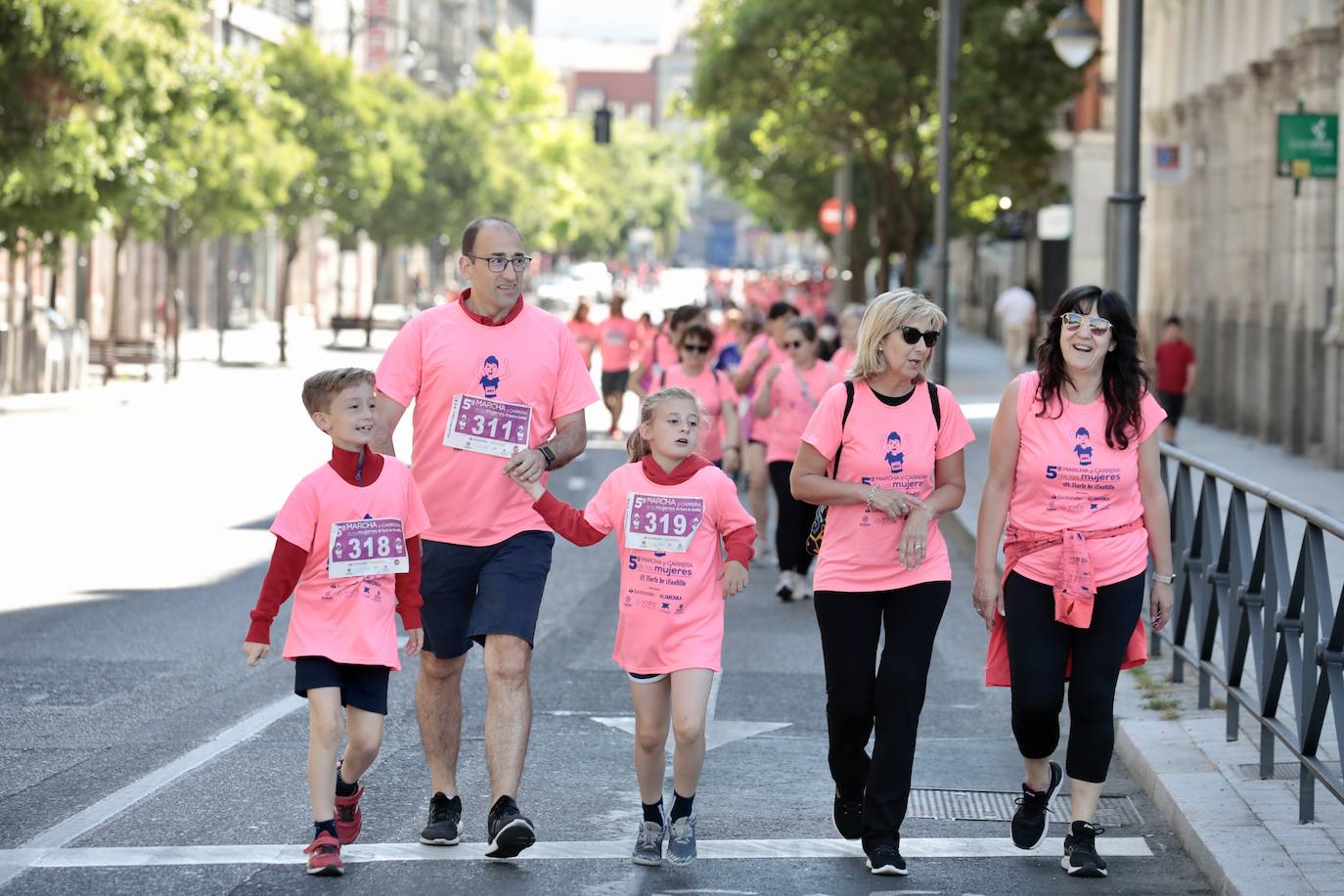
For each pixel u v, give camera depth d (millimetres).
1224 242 40812
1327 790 10125
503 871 9047
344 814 9305
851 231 63125
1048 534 9234
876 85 46750
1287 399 32844
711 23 52125
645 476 9234
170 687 13383
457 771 11164
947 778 11312
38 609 16531
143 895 8492
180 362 59531
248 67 56719
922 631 9219
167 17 41969
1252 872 8594
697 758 9164
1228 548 11852
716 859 9352
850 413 9273
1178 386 33062
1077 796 9258
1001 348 80062
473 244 9422
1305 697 9430
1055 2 47844
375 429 9258
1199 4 43656
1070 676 9336
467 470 9375
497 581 9273
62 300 59906
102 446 32125
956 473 9438
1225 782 10344
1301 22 33469
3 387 42406
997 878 9086
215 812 10016
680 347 19891
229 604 17031
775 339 20828
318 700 8922
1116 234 18969
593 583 19344
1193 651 13297
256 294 97125
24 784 10594
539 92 127125
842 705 9336
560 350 9547
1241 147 39000
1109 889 8906
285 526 8891
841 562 9273
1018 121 48281
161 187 47000
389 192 81000
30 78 34531
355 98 73938
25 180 35500
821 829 9992
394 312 111250
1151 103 48719
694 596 9164
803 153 54562
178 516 23172
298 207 62219
